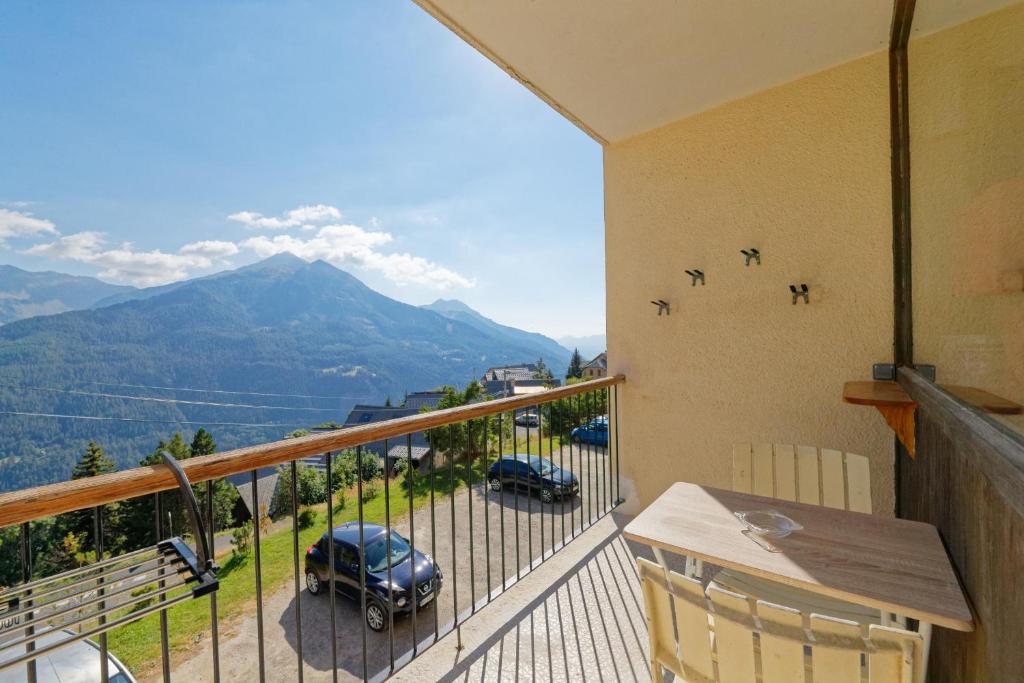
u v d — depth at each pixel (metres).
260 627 1.23
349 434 1.42
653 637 1.13
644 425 3.10
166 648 0.92
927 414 1.58
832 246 2.45
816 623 0.85
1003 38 1.08
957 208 1.50
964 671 1.06
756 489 2.05
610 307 3.25
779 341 2.61
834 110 2.43
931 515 1.58
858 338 2.38
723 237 2.78
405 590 4.77
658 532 1.37
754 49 2.29
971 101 1.36
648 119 2.95
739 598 0.92
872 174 2.33
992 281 1.08
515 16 2.05
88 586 0.83
